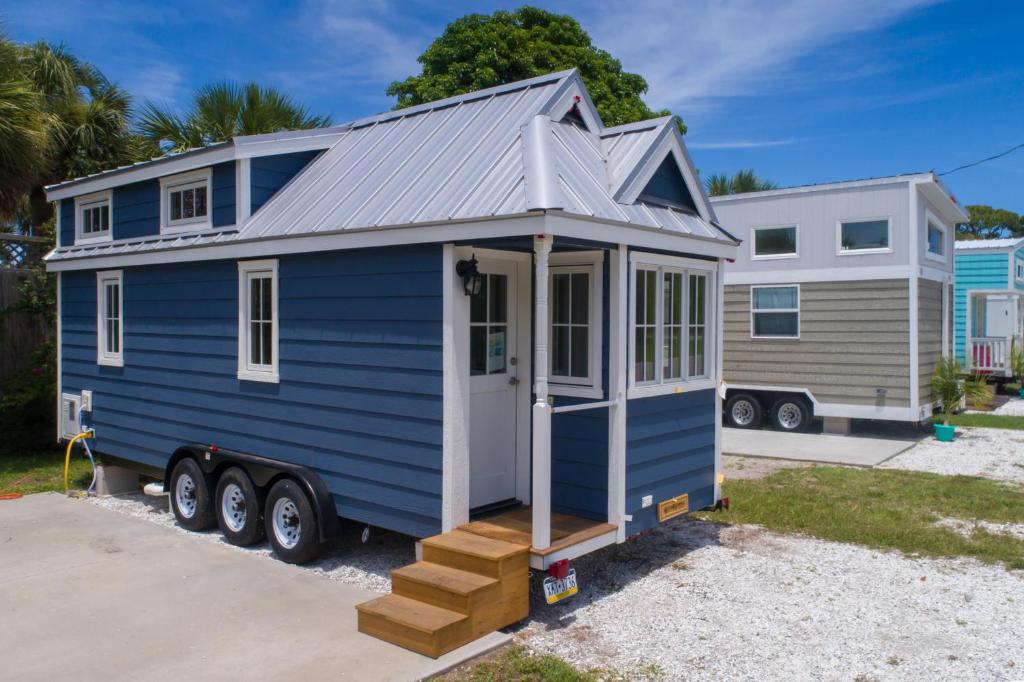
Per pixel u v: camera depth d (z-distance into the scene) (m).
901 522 7.45
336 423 6.04
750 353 13.54
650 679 4.29
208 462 7.02
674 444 6.17
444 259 5.27
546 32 17.81
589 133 6.46
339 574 5.98
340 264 6.01
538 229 4.71
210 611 5.13
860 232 12.45
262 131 12.49
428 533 5.40
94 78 13.69
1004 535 7.00
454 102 7.12
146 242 7.98
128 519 7.54
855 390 12.49
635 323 5.73
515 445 6.15
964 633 4.93
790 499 8.32
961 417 14.85
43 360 11.10
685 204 6.56
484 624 4.71
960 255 20.22
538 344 4.86
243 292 6.91
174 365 7.68
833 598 5.54
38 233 13.16
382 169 6.56
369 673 4.22
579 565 6.26
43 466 10.05
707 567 6.21
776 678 4.31
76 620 4.98
